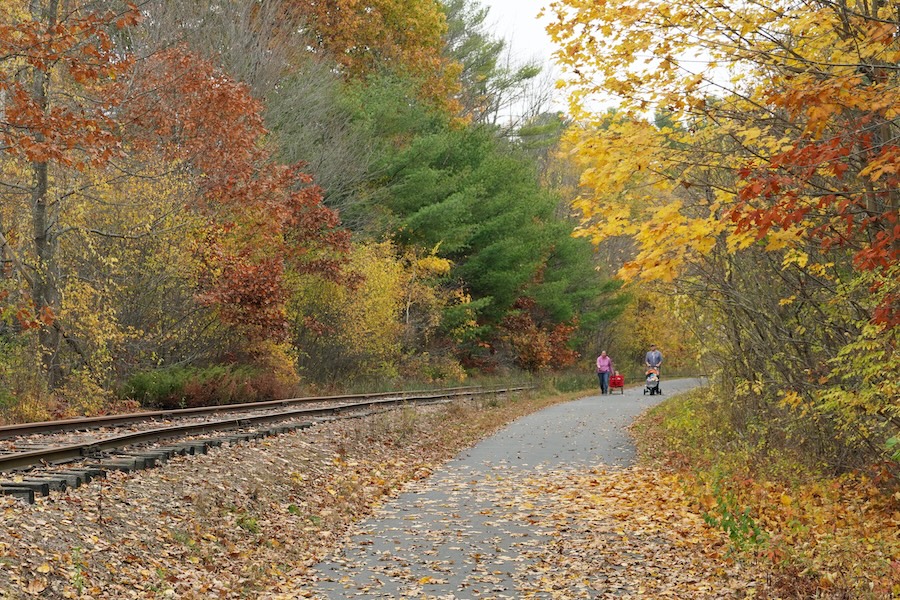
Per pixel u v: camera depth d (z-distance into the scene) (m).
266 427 16.62
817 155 7.89
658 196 10.26
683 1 8.85
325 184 39.16
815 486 12.03
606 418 26.84
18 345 19.94
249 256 27.62
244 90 24.66
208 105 24.08
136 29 33.25
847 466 12.84
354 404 23.78
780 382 13.20
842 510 10.91
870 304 10.14
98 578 7.79
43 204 21.20
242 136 24.94
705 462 14.95
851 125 8.49
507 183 49.94
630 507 12.34
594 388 50.72
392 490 14.05
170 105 24.11
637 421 25.33
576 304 58.94
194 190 25.06
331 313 33.88
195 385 22.41
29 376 18.86
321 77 41.78
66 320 21.59
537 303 53.25
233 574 8.97
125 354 23.94
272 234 27.28
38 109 16.33
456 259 46.78
